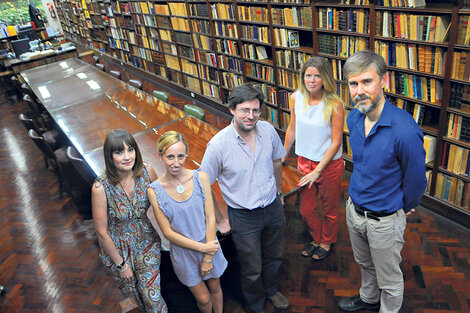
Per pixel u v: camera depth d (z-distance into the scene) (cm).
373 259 231
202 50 673
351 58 189
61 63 847
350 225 243
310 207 313
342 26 395
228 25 572
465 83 301
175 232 222
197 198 218
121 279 242
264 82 552
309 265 329
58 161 402
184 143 204
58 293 337
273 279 282
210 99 709
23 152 644
